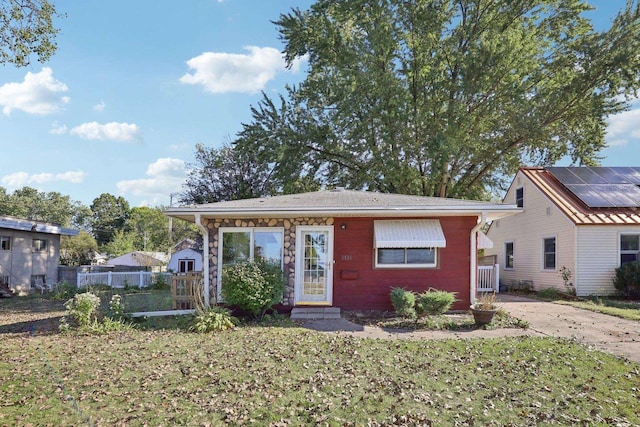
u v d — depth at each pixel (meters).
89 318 10.82
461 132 23.08
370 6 23.80
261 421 5.08
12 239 23.11
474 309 10.77
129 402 5.72
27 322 12.70
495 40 22.42
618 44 22.16
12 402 5.76
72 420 5.16
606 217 17.28
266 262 12.64
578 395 5.83
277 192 28.75
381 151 24.28
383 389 6.02
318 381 6.37
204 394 5.96
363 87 22.92
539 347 8.27
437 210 12.20
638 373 6.71
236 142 26.12
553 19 24.58
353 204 12.61
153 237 60.78
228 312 11.34
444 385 6.20
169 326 11.16
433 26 24.02
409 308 11.48
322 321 11.49
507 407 5.44
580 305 14.38
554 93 23.08
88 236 50.78
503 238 24.22
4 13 9.48
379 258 12.91
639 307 14.11
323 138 25.55
